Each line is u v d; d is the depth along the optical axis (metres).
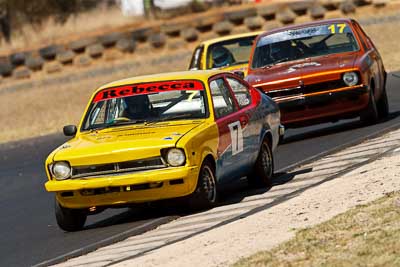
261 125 30.61
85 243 26.02
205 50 48.69
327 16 94.19
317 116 38.94
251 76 40.12
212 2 107.31
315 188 27.12
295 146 38.56
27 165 46.97
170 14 107.31
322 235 20.66
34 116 69.69
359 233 20.25
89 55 95.88
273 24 93.94
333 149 35.03
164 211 29.00
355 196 24.36
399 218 20.91
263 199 27.58
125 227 27.44
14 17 108.00
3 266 24.86
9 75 95.88
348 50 40.94
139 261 21.67
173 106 28.70
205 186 27.02
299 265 18.66
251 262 19.34
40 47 103.00
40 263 24.38
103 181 26.38
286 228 22.30
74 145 27.73
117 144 26.73
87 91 79.88
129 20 108.31
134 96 29.31
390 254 18.36
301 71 39.16
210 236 23.12
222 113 28.80
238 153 28.89
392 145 32.09
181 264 20.52
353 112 39.12
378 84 41.19
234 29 95.00
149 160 26.38
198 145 26.70
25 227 30.44
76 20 108.94
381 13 93.50
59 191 26.95
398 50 73.00
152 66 87.62
